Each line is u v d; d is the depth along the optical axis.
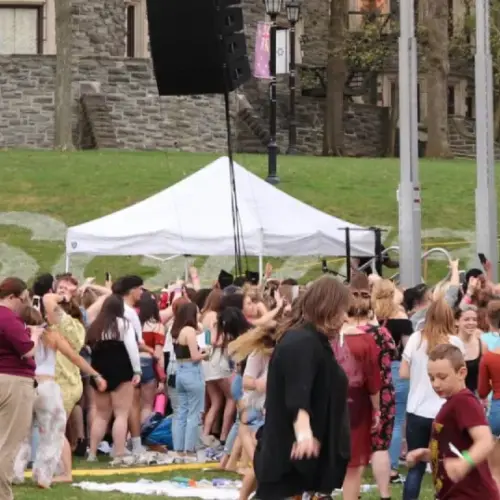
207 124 63.44
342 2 67.44
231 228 30.56
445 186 50.41
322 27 74.25
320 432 13.22
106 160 50.91
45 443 19.34
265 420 13.38
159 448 23.77
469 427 13.32
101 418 22.50
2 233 42.94
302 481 13.27
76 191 46.28
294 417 13.02
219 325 22.97
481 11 32.81
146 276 40.44
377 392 17.06
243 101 64.75
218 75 25.00
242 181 31.62
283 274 40.91
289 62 57.69
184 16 24.59
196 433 22.81
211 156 54.34
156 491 19.31
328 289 13.36
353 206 46.81
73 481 20.27
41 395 19.27
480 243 32.47
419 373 18.00
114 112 61.78
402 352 20.16
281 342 13.29
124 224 30.70
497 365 17.31
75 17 64.06
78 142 61.28
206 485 20.08
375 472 17.47
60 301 20.88
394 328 20.52
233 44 25.09
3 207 44.53
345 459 13.36
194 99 63.22
